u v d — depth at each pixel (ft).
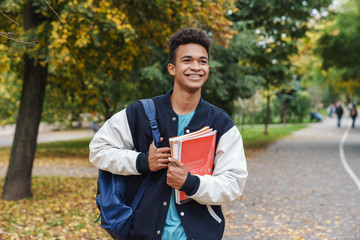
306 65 75.82
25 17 21.15
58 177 32.68
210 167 6.03
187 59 5.98
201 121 6.11
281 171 33.88
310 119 155.43
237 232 17.08
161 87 32.45
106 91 34.86
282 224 18.12
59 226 17.72
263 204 22.06
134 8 22.61
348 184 27.73
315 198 23.39
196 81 6.00
